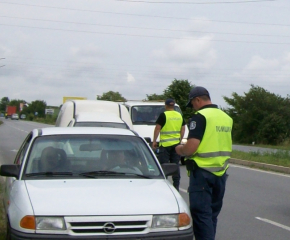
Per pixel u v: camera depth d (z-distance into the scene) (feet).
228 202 33.42
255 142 167.02
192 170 18.56
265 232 25.09
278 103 169.68
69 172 18.39
